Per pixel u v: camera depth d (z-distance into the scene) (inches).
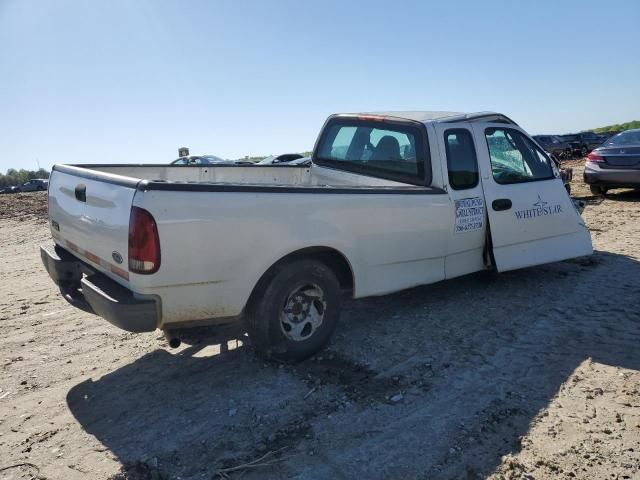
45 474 109.3
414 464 110.6
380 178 208.2
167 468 110.7
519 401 134.2
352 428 123.7
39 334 187.2
